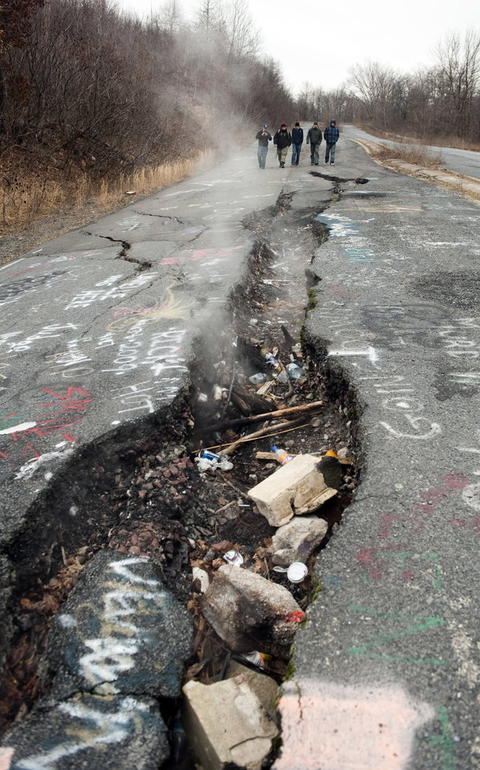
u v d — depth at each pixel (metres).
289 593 2.72
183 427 4.14
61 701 2.21
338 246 8.30
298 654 2.22
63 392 4.39
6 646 2.45
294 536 3.11
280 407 4.95
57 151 16.19
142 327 5.66
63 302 6.74
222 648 2.59
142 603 2.65
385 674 2.10
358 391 4.06
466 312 5.50
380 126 76.12
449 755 1.83
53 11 19.28
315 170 18.25
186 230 10.19
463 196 12.39
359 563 2.59
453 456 3.25
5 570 2.73
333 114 117.00
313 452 4.18
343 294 6.20
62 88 16.84
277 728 2.02
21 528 2.94
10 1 13.77
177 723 2.23
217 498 3.65
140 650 2.43
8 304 6.91
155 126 21.70
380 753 1.86
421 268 7.04
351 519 2.85
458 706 1.97
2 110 15.12
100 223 11.71
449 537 2.67
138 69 23.30
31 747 2.03
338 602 2.41
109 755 2.01
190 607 2.78
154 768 1.98
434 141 46.06
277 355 5.95
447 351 4.63
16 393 4.46
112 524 3.28
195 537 3.31
